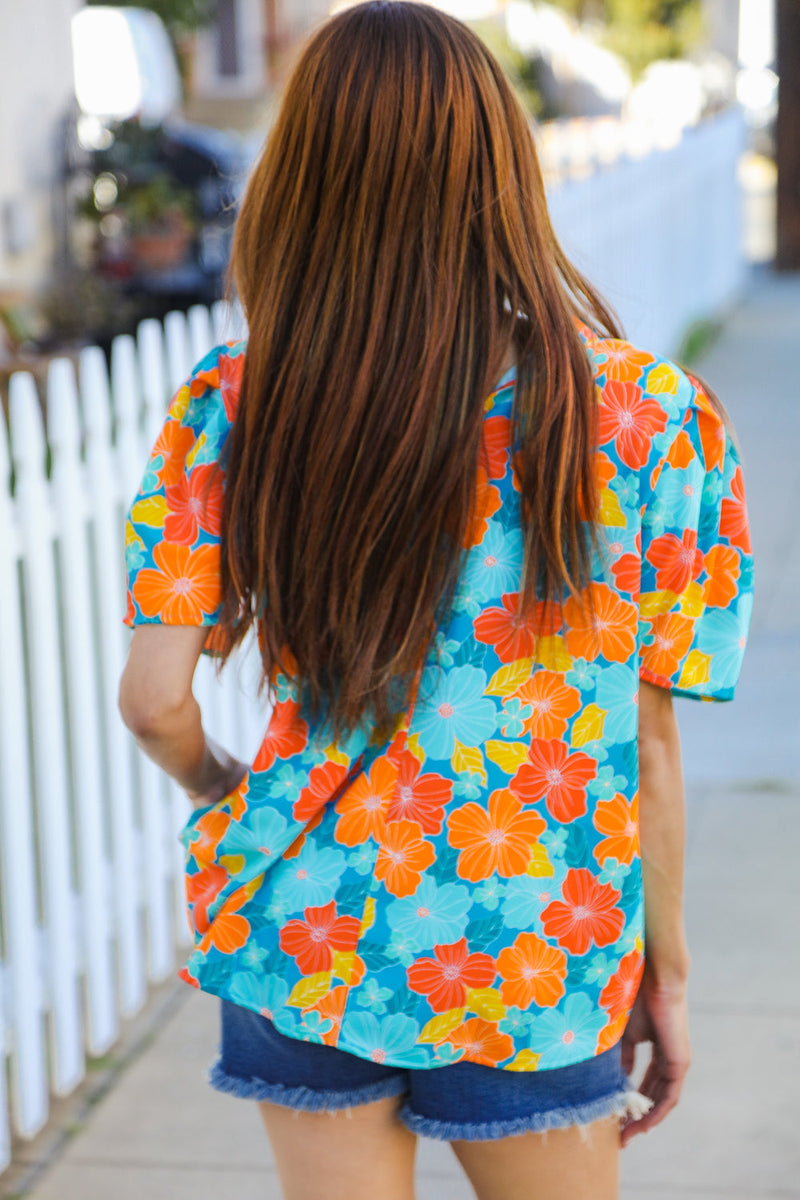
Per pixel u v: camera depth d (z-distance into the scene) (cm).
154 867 334
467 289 132
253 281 138
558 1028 139
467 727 136
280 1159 150
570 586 134
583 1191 145
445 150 131
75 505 307
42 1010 286
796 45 1463
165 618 140
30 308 1005
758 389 952
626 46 2484
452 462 130
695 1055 292
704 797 416
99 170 1103
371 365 130
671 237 1050
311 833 140
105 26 1362
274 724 139
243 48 2117
